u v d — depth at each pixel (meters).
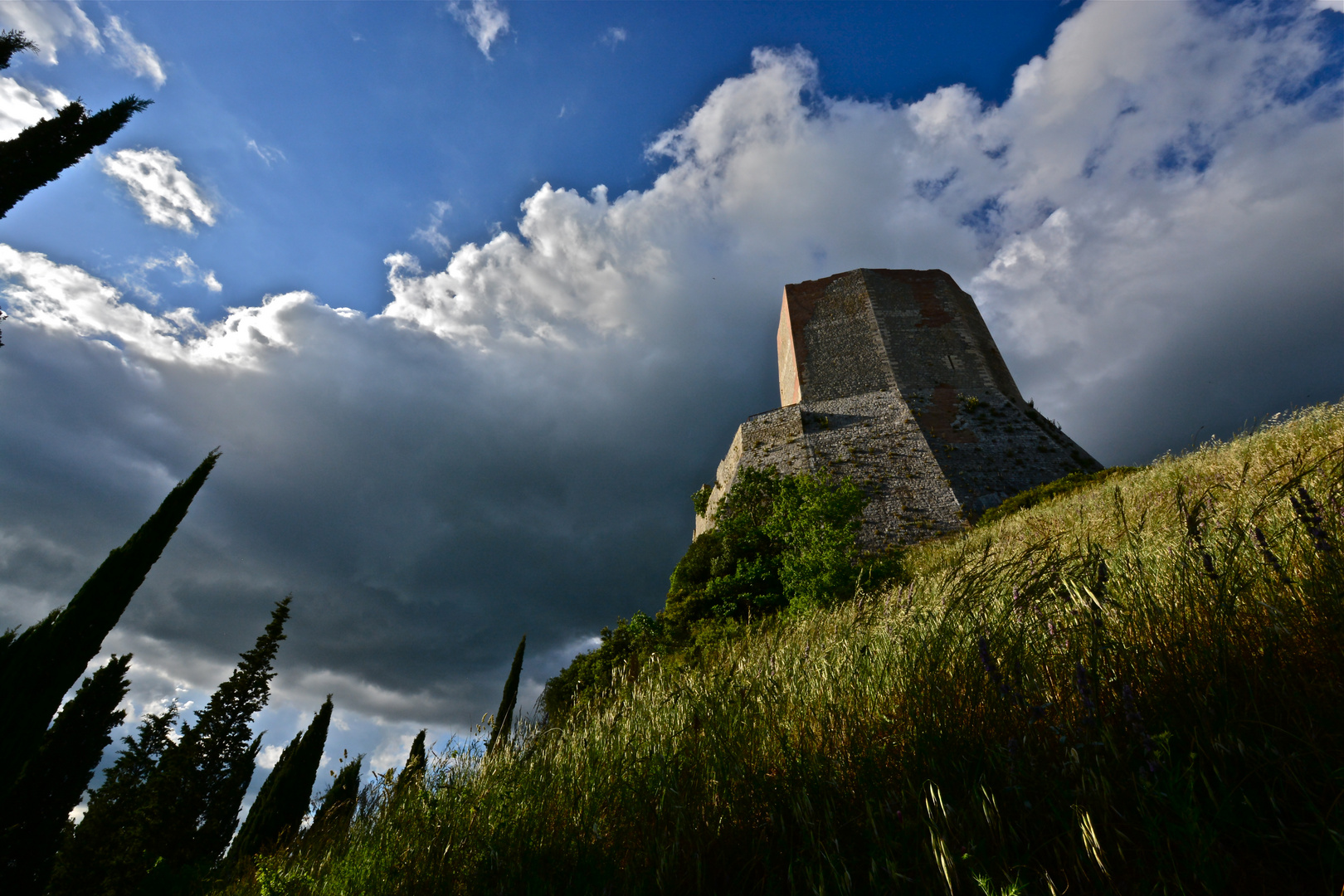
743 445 35.94
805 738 2.90
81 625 10.78
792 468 31.86
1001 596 3.19
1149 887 1.49
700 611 19.77
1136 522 4.88
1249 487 4.29
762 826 2.26
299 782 18.47
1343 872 1.37
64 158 9.86
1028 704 2.18
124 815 20.27
